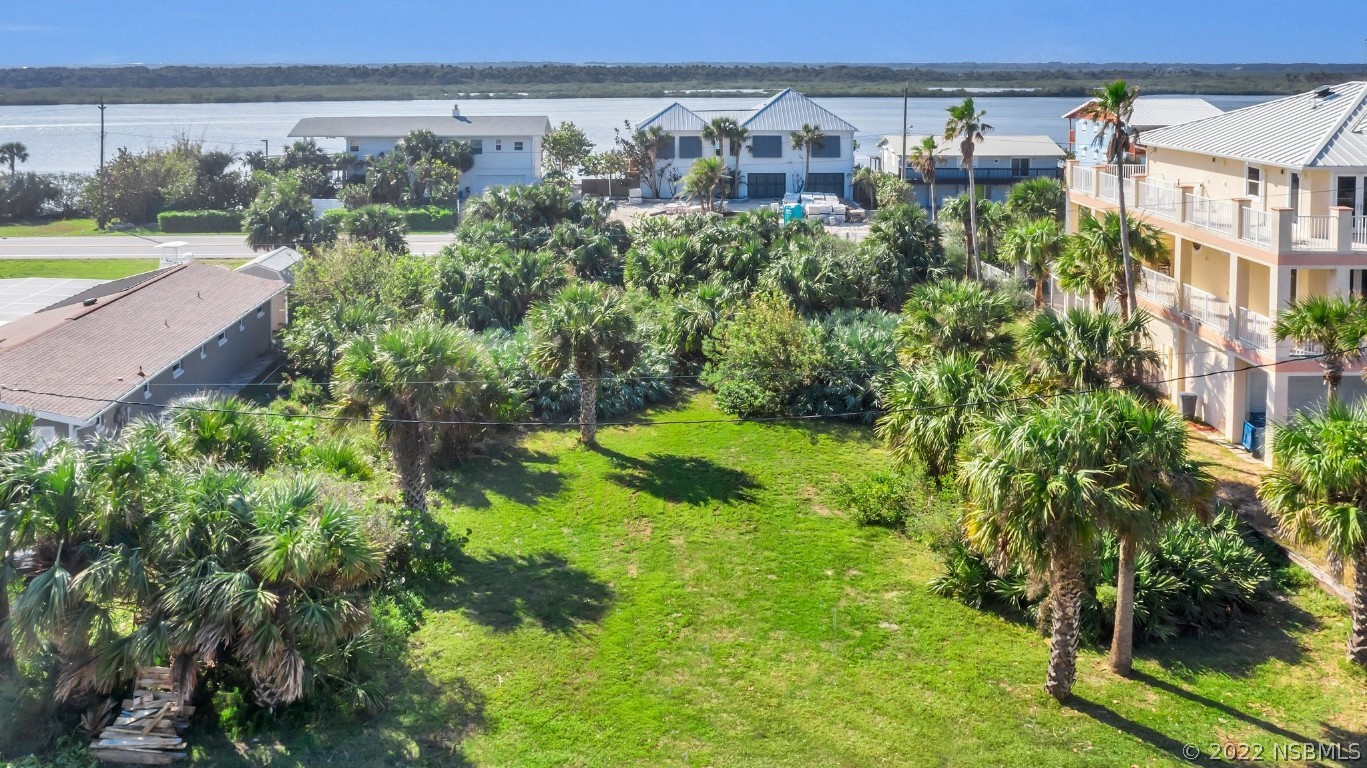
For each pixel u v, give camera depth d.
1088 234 34.44
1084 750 18.77
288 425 30.69
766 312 38.22
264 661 17.80
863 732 19.38
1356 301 25.78
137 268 65.12
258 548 18.22
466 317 44.31
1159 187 38.44
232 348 41.19
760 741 19.14
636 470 32.12
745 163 92.75
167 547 18.08
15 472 18.19
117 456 18.50
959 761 18.55
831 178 93.19
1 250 71.81
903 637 22.62
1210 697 20.42
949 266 50.56
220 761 18.09
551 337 33.38
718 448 34.09
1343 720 19.59
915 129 191.12
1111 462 18.75
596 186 96.81
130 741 18.09
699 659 21.77
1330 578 24.27
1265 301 34.59
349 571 18.86
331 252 48.91
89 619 17.98
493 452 33.38
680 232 56.25
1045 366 27.23
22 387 28.88
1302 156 31.33
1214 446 32.59
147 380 32.06
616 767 18.42
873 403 36.50
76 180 93.06
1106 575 22.77
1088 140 61.03
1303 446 20.44
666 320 42.84
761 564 26.02
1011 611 23.66
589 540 27.36
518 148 94.81
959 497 25.45
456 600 23.97
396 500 27.36
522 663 21.50
